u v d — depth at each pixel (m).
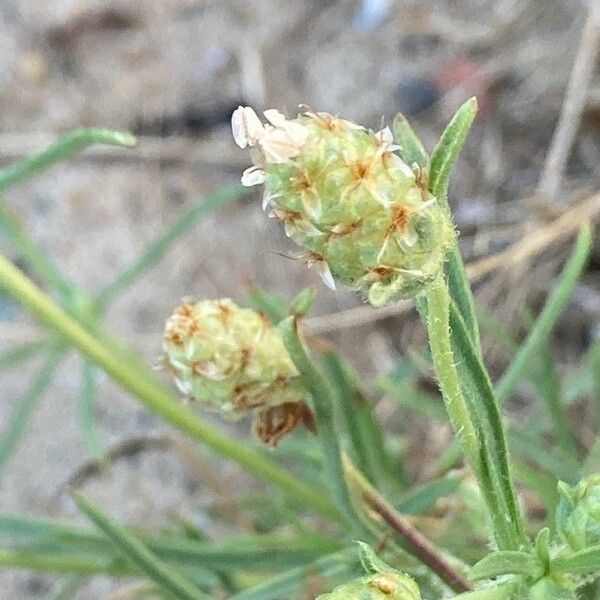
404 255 0.06
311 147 0.06
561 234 0.14
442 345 0.06
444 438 0.15
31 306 0.10
